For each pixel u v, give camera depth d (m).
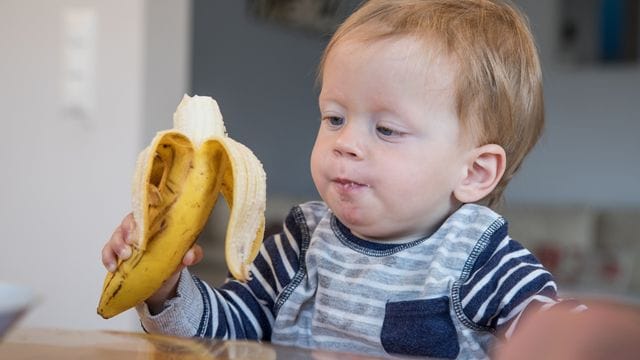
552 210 4.25
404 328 0.81
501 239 0.81
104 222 1.68
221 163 0.69
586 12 4.56
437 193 0.81
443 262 0.81
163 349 0.62
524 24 0.91
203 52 3.93
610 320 0.48
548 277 0.77
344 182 0.80
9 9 1.74
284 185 4.57
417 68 0.79
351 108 0.80
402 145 0.79
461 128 0.81
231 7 4.12
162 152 0.69
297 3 4.53
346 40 0.82
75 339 0.66
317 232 0.89
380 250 0.84
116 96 1.66
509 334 0.74
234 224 0.65
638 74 4.46
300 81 4.72
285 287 0.89
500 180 0.88
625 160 4.50
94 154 1.68
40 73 1.72
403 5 0.85
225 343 0.66
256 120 4.33
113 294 0.70
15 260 1.76
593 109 4.56
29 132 1.73
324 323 0.86
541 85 0.90
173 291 0.82
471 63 0.81
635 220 4.12
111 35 1.66
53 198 1.72
